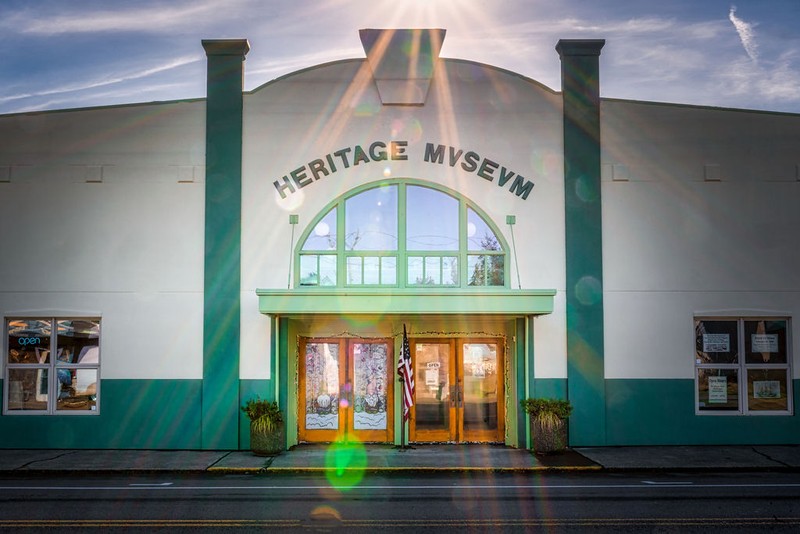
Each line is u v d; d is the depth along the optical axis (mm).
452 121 16625
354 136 16562
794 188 16734
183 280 16266
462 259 16328
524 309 15180
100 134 16531
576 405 16109
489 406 16844
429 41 16578
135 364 16109
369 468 13539
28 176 16453
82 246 16359
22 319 16375
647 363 16312
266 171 16469
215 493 11516
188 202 16406
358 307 15133
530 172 16562
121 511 10164
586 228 16438
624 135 16703
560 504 10594
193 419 15953
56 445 15992
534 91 16719
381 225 16406
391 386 16859
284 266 16266
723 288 16500
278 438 15086
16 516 9867
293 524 9406
